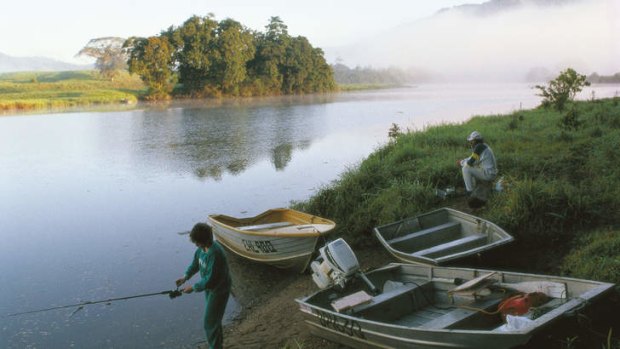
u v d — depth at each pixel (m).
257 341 7.43
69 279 10.37
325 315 6.55
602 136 15.24
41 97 81.06
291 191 17.34
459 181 13.02
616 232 8.15
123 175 21.52
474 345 5.14
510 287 6.39
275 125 41.41
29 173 22.41
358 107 60.22
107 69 130.50
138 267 10.91
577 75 25.59
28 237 13.23
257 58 103.00
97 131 39.62
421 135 19.38
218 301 6.39
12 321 8.58
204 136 35.00
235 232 10.58
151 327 8.22
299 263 9.88
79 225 14.21
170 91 90.75
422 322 6.53
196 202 16.34
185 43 90.00
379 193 12.60
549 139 16.36
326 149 27.17
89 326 8.33
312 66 111.25
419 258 8.10
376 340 6.00
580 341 5.49
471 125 21.78
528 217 9.21
